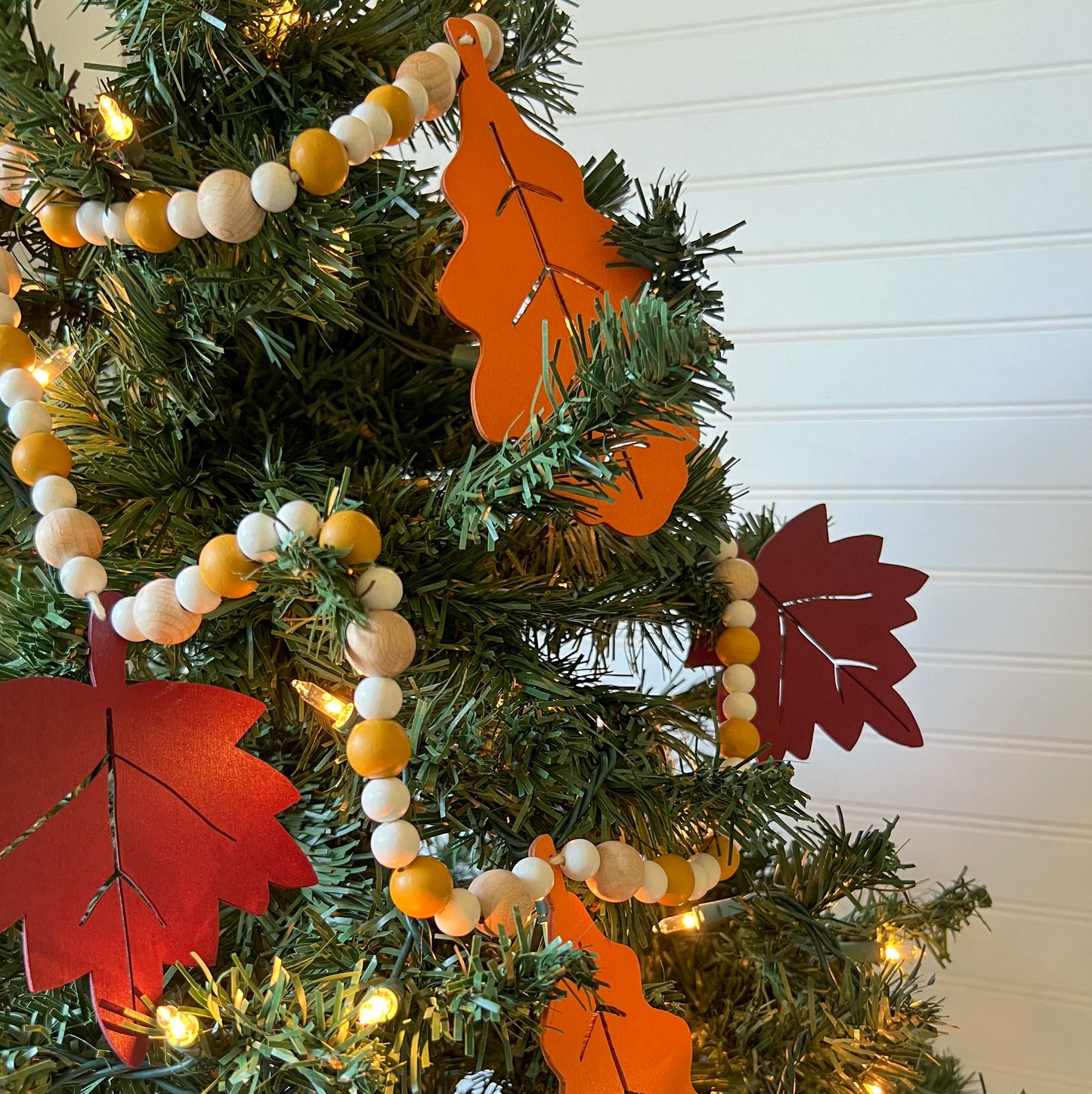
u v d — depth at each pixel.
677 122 0.80
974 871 0.84
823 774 0.86
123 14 0.39
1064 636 0.80
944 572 0.82
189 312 0.38
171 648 0.41
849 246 0.79
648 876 0.39
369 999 0.35
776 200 0.80
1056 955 0.82
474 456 0.38
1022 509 0.80
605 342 0.34
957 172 0.76
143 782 0.35
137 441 0.42
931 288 0.78
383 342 0.44
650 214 0.42
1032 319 0.77
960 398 0.79
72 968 0.33
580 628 0.50
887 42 0.76
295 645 0.41
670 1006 0.49
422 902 0.34
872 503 0.83
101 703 0.34
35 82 0.36
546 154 0.42
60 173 0.36
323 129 0.39
